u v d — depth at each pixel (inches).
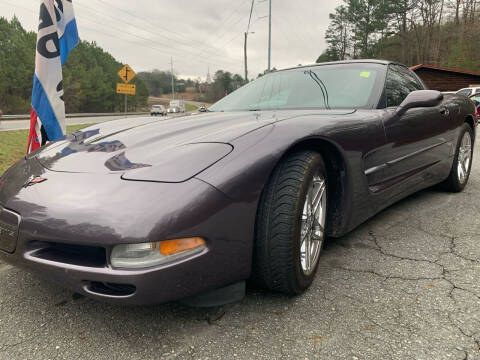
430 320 62.9
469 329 60.1
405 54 1881.2
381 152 89.0
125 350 57.2
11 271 86.0
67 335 61.3
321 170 73.4
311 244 73.8
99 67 2664.9
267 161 61.2
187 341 58.9
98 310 68.5
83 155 68.6
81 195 55.7
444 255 88.7
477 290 72.2
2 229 60.6
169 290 52.7
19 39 2055.9
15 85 1943.9
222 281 58.1
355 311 66.1
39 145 162.2
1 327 63.9
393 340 58.0
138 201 52.6
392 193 98.0
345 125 77.5
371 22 1914.4
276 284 66.4
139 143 69.3
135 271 51.0
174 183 54.6
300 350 56.2
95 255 55.0
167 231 51.2
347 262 86.0
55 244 57.1
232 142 62.6
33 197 59.1
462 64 1362.0
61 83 162.9
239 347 57.2
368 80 103.0
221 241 56.2
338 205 80.3
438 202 134.1
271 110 97.3
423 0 1787.6
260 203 63.4
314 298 70.6
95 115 1855.3
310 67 117.1
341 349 56.2
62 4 167.3
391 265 84.0
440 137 122.4
